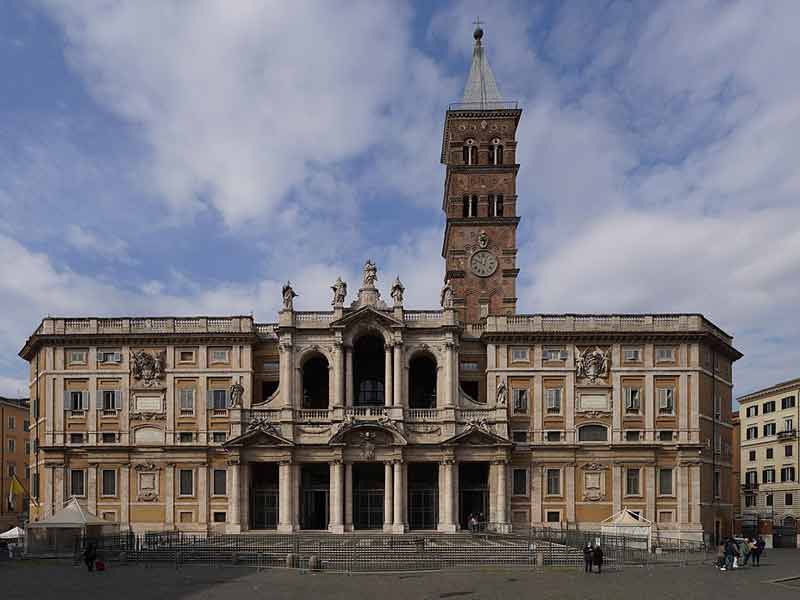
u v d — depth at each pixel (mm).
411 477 85500
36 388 90125
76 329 86250
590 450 83750
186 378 85562
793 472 115688
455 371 83875
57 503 83625
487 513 84375
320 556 58375
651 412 84312
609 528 72750
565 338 85250
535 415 84562
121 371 85688
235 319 86312
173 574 51906
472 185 99625
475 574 51812
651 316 85688
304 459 81562
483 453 81562
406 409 82625
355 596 42125
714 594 44062
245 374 85500
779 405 120562
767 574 54969
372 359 90812
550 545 63375
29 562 59781
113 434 85125
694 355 85250
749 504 127188
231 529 80062
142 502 83688
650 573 53750
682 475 82938
